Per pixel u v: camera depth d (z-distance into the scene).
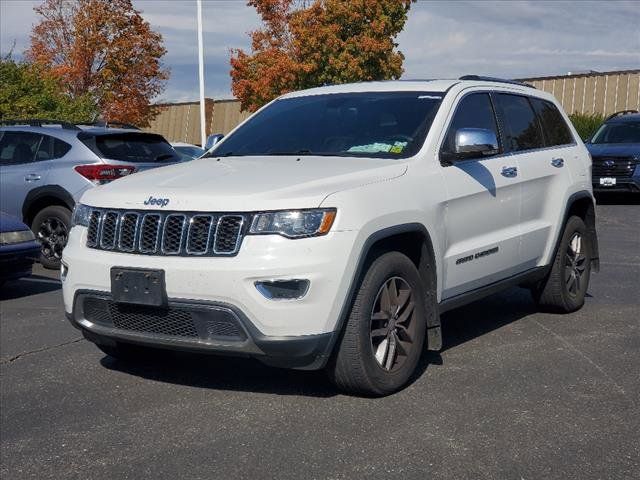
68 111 20.03
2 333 7.14
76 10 26.80
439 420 4.68
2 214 9.23
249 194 4.73
